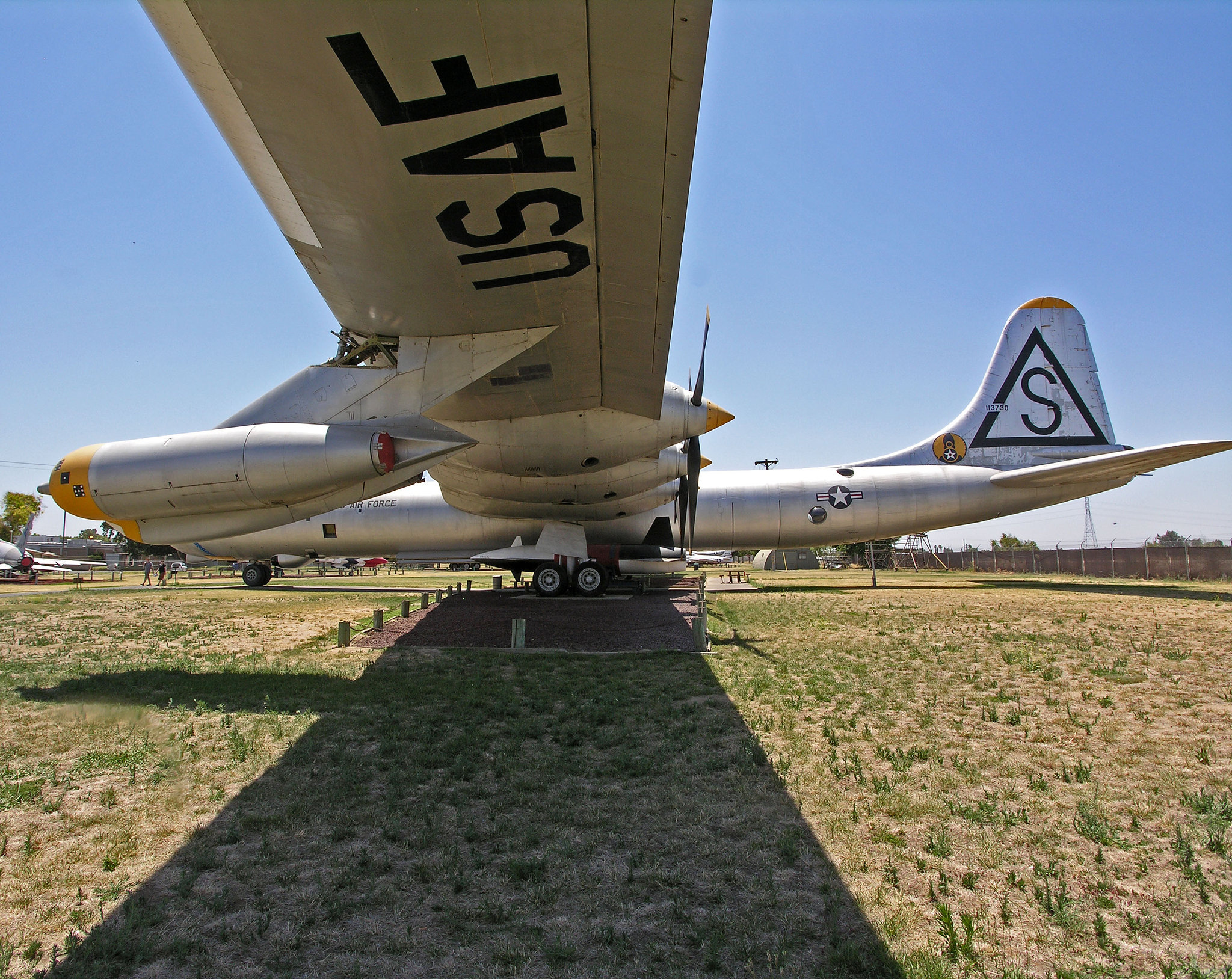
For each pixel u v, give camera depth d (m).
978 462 20.61
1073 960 2.99
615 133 5.17
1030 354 20.78
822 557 65.94
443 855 3.95
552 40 4.37
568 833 4.24
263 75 4.80
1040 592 19.45
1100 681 7.95
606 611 14.98
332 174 5.73
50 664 9.57
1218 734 6.00
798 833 4.22
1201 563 26.86
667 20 4.16
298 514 9.32
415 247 6.73
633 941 3.12
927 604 16.23
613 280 7.24
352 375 8.95
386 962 2.98
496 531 19.75
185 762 5.53
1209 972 2.89
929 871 3.77
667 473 14.57
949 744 5.86
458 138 5.27
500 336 8.56
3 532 67.56
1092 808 4.54
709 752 5.72
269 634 12.52
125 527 9.50
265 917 3.32
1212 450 17.53
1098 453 20.56
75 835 4.23
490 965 2.95
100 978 2.87
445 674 8.86
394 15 4.23
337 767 5.43
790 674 8.62
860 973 2.88
